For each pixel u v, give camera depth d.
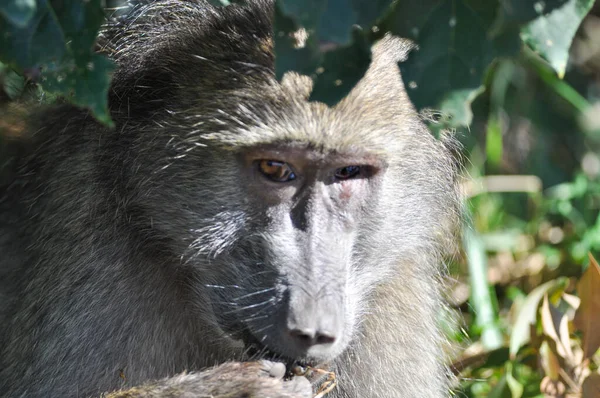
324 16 6.39
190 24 8.46
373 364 9.34
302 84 7.92
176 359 9.03
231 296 8.23
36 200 9.19
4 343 9.30
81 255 8.62
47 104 9.38
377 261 8.74
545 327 10.17
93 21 6.77
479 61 6.86
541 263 13.45
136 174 8.46
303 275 7.80
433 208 9.25
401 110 8.44
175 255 8.62
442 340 10.42
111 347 8.60
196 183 8.29
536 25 6.77
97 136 8.59
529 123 15.36
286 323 7.66
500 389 10.36
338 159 8.06
